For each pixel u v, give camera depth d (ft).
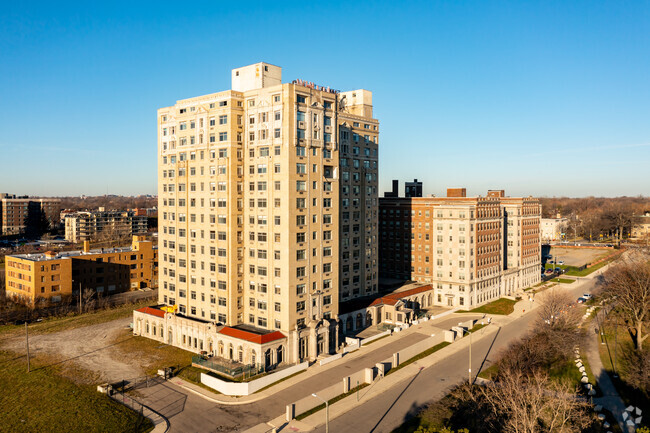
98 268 488.85
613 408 232.73
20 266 444.55
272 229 283.59
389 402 233.14
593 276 590.96
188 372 268.21
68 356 296.71
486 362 290.15
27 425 209.77
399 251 466.29
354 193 361.30
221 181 297.94
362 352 299.38
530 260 540.52
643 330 340.18
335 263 305.73
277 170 280.31
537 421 200.13
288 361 274.57
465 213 420.36
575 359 297.74
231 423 211.20
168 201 337.31
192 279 322.14
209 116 304.91
